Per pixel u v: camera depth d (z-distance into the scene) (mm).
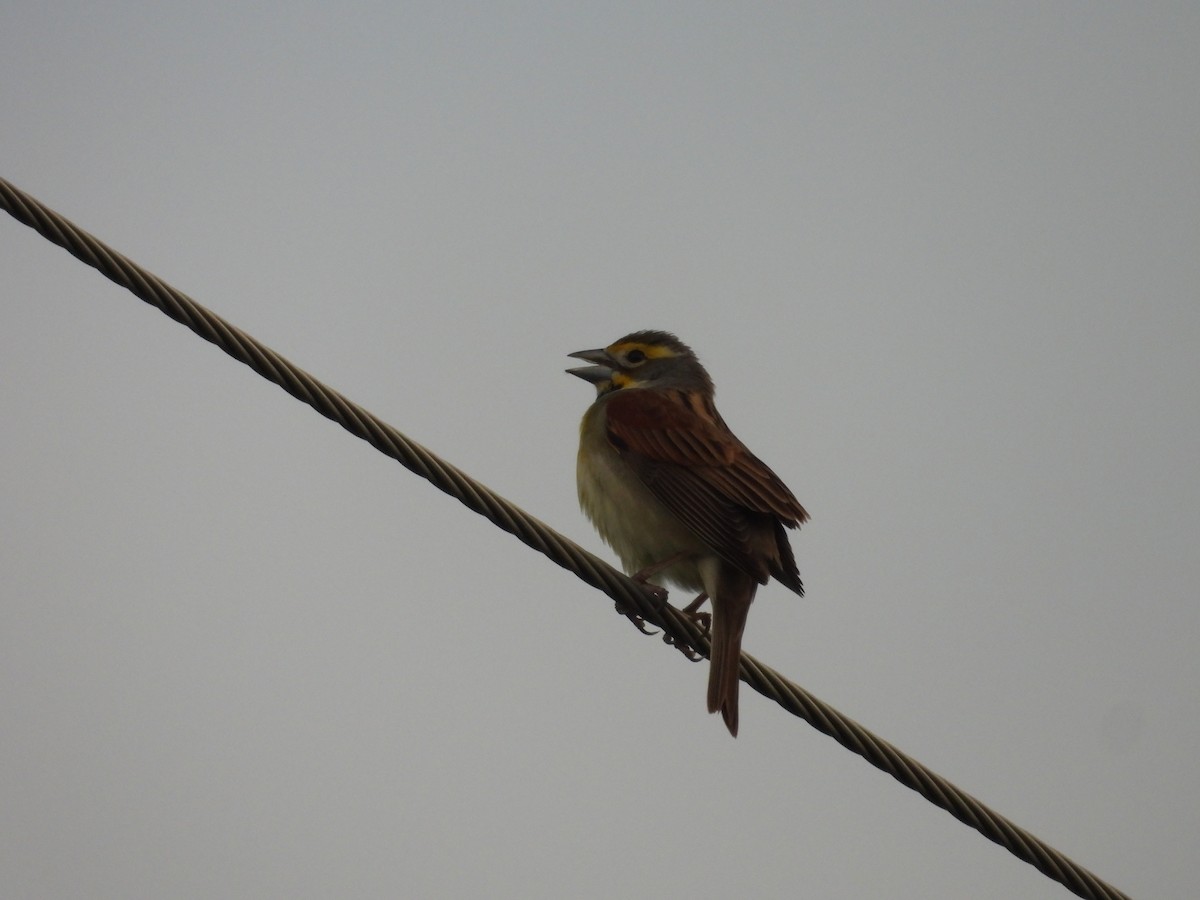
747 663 10562
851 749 10078
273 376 9102
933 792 9820
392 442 9391
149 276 8844
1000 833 9750
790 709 10281
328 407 9195
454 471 9609
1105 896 9836
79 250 8711
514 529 9898
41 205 8641
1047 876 9797
